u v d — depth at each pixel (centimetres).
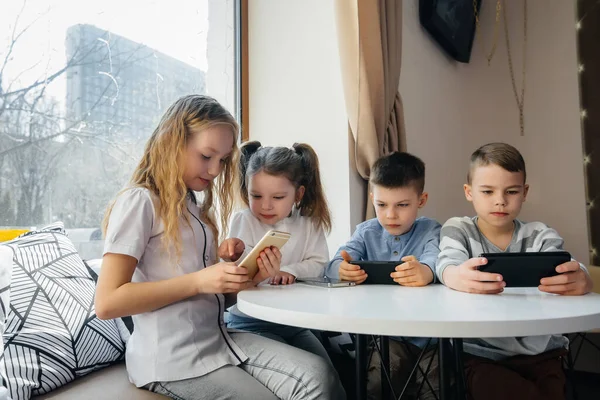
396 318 67
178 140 108
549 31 250
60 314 107
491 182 112
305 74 188
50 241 122
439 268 106
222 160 119
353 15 165
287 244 140
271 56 196
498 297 87
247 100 199
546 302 81
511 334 64
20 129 131
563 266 89
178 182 108
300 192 144
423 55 231
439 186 239
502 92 263
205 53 189
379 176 127
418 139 221
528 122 255
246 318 140
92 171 149
